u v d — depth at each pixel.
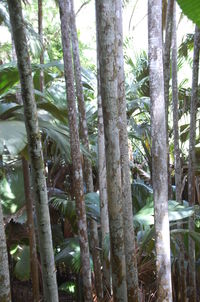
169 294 1.83
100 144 2.77
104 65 1.30
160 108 1.68
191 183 3.04
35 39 3.82
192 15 1.22
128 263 1.70
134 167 5.69
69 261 3.73
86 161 3.29
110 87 1.32
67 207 3.52
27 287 4.48
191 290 3.22
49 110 2.47
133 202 3.52
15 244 4.31
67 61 2.19
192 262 3.14
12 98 3.01
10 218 3.88
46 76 3.59
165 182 1.74
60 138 2.09
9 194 3.85
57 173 4.69
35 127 1.39
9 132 1.65
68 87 2.22
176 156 3.20
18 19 1.28
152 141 1.73
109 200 1.44
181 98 5.19
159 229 1.77
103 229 2.83
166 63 2.80
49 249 1.50
